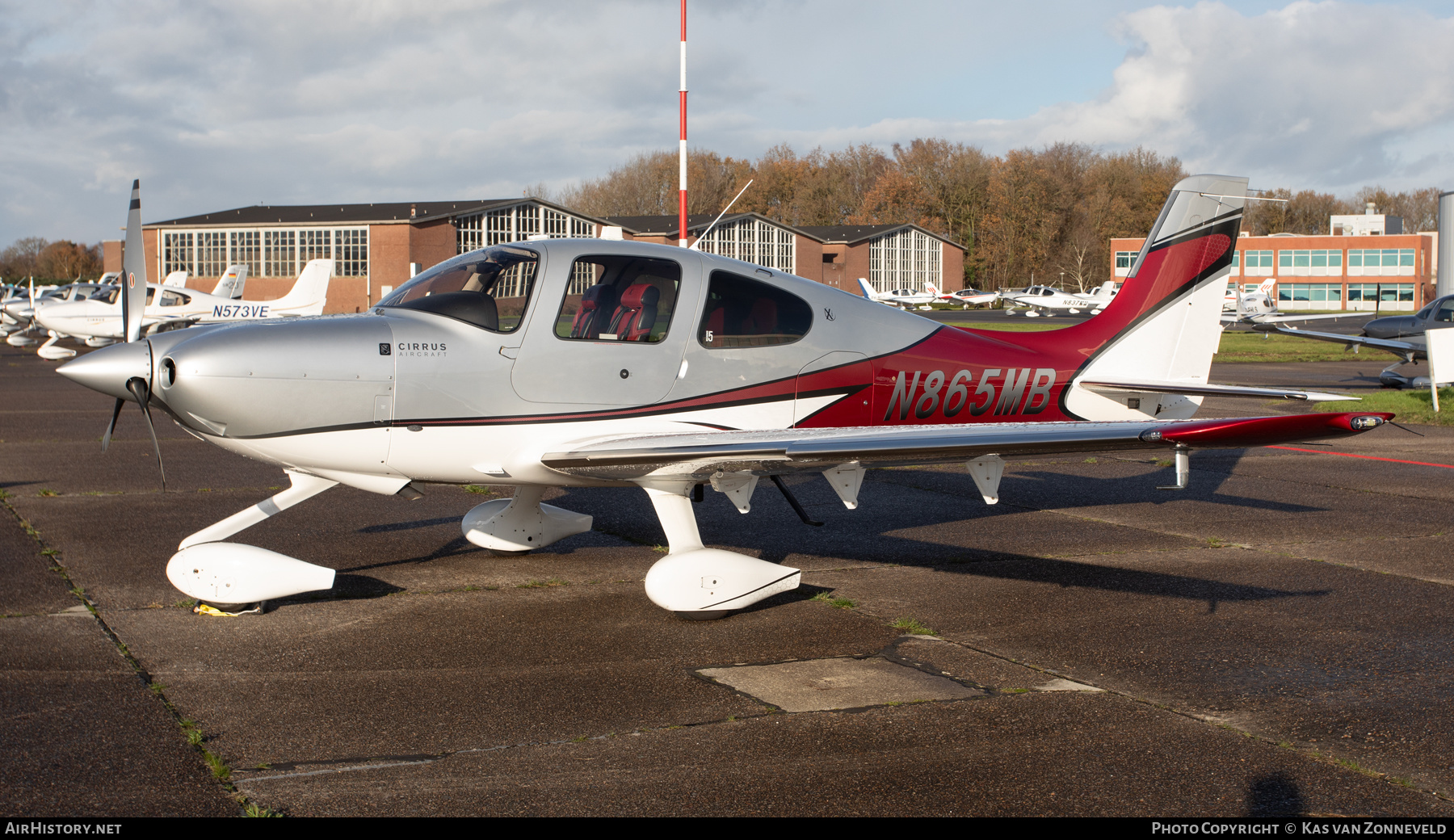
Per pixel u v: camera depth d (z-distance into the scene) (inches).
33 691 150.4
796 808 117.3
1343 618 194.7
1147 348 272.1
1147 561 241.4
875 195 3302.2
